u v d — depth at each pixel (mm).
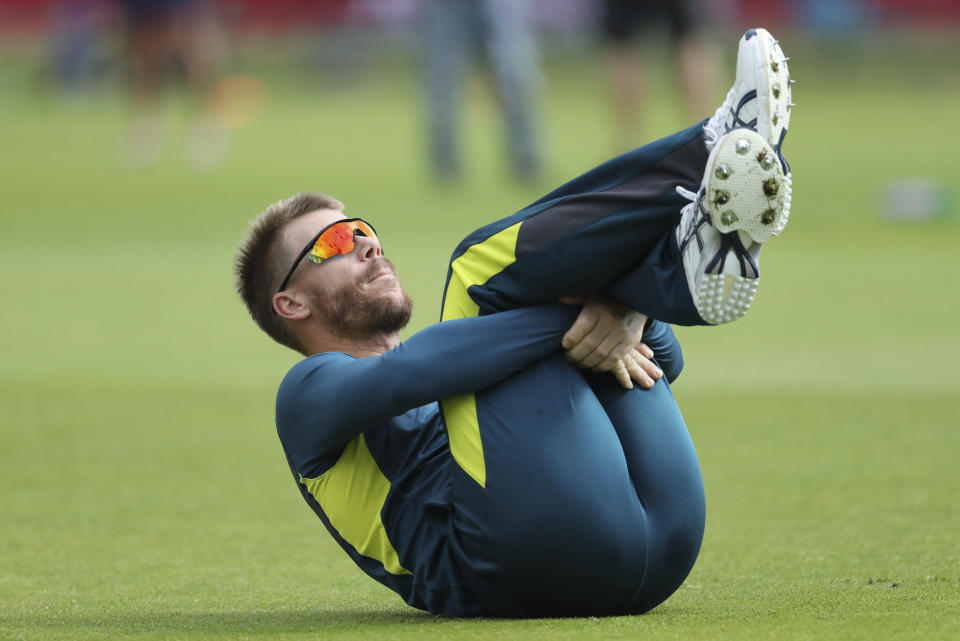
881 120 82000
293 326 10211
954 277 32500
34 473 16688
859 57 113062
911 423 18734
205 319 28969
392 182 51656
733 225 8656
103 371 23734
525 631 8781
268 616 10000
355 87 113500
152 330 27766
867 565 11539
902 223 41469
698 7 44094
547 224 9188
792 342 25703
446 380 9125
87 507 14930
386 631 8977
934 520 13500
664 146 9117
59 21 112188
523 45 48188
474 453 9148
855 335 26125
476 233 9617
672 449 9461
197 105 63312
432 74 48812
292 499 15391
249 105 91750
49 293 32031
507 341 9188
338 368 9508
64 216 45000
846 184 49156
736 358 24391
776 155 8617
